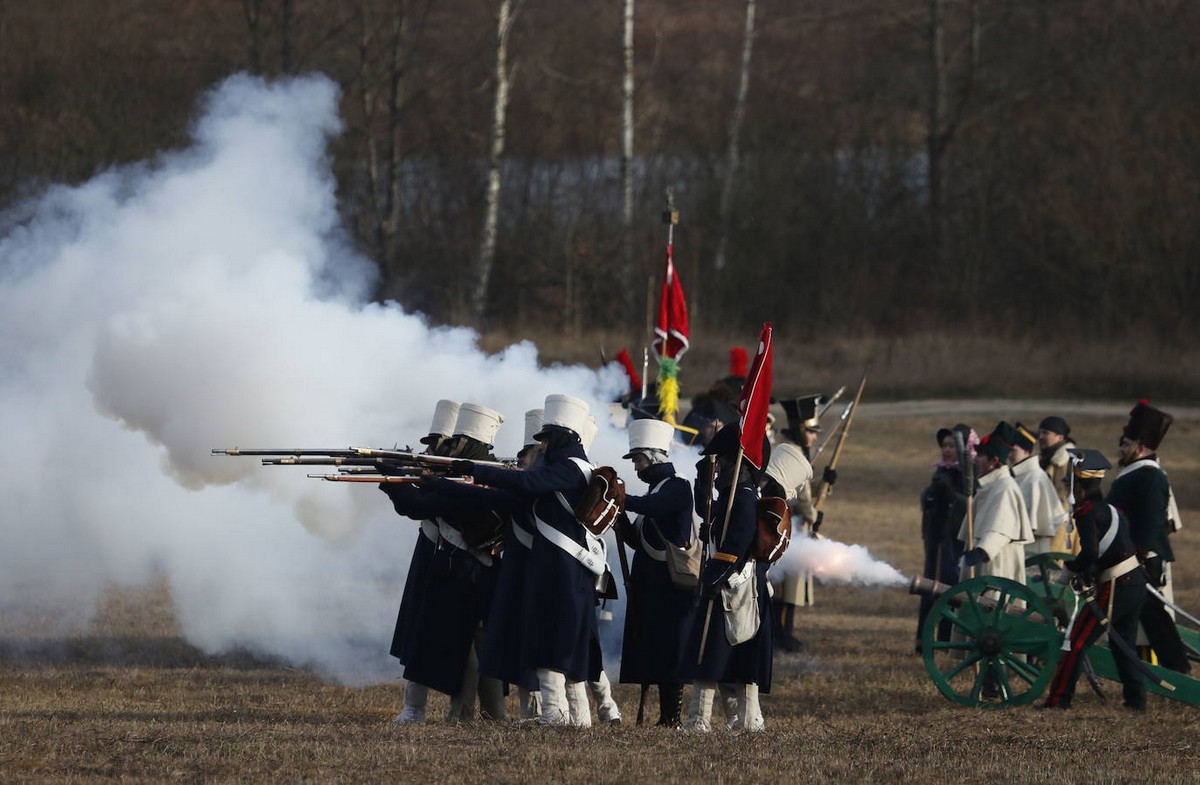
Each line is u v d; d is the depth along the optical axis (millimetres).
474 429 32094
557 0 198000
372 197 148625
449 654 31516
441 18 176875
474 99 174250
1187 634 40656
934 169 173250
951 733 32219
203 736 28641
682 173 177625
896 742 30156
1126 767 27891
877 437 116438
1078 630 36344
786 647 46594
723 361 142500
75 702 35156
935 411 126500
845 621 54438
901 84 185875
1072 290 163000
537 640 29594
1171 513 41562
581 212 169125
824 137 181250
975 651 37625
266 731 29609
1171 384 133125
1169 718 35250
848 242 173625
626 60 144375
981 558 39750
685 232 169125
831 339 158000
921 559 68688
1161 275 155750
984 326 163000
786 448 32312
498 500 30141
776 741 29281
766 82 191125
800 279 170000
